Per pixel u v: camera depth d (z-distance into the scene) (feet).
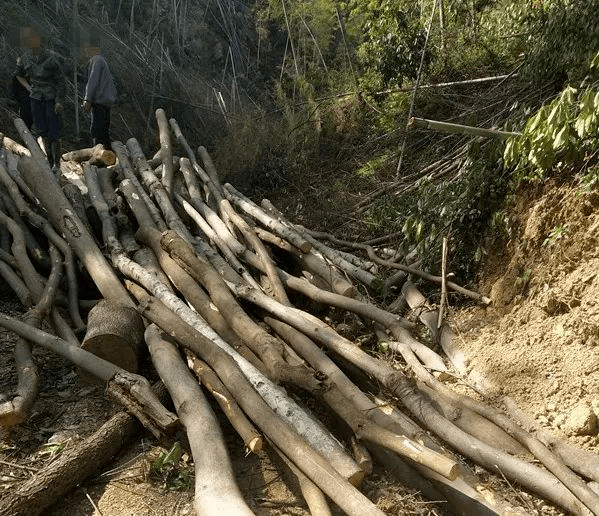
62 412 13.57
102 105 25.64
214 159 28.99
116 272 17.13
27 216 19.08
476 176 16.62
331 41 37.45
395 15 27.12
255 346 13.37
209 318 14.66
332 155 28.09
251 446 11.24
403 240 18.22
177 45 39.88
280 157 28.14
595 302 12.85
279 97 32.42
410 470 11.13
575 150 14.62
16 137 29.84
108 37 36.50
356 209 22.61
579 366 12.41
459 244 16.81
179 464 11.82
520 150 14.99
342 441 12.11
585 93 14.32
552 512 10.47
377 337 15.10
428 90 26.25
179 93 36.58
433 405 12.61
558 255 14.14
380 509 10.18
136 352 14.29
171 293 15.29
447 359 14.42
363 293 17.24
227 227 18.94
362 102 28.40
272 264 16.69
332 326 15.71
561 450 11.18
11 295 18.28
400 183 22.66
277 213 20.40
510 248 15.76
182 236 18.06
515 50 25.86
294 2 35.24
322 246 18.25
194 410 11.98
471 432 12.01
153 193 20.07
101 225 19.63
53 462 11.38
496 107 22.22
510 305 14.76
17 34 33.45
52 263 17.57
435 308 15.53
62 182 20.80
